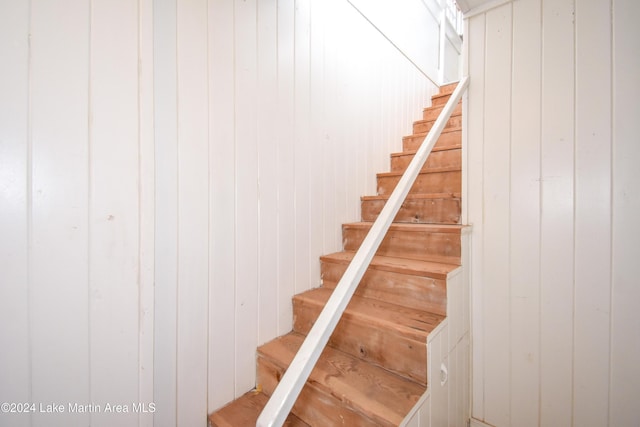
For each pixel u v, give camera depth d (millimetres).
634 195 1082
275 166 1462
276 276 1482
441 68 3402
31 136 750
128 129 903
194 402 1144
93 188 843
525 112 1343
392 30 2463
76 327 822
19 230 740
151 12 951
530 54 1332
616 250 1117
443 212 1624
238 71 1279
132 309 918
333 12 1833
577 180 1206
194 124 1127
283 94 1496
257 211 1378
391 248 1630
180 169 1087
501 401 1387
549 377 1263
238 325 1304
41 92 761
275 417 549
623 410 1097
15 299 737
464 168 1535
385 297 1428
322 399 1074
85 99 826
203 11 1151
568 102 1229
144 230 936
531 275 1315
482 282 1454
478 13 1493
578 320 1196
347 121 1955
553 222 1262
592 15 1175
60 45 786
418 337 1060
